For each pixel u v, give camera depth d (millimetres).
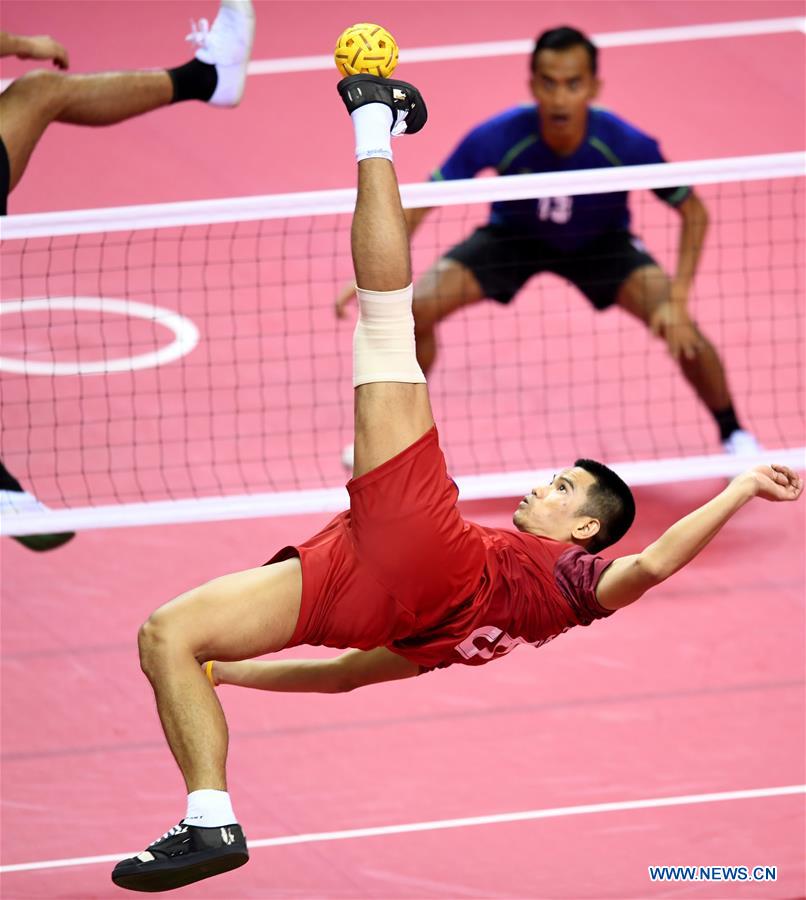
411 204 25578
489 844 21578
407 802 22562
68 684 25266
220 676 18359
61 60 25531
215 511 26625
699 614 27125
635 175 25938
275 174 46188
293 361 35438
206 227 41719
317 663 18359
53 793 22766
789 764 23250
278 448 32031
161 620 15000
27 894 20656
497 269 30812
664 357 35656
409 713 24734
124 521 26078
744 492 15969
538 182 25844
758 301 37719
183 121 49406
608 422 33000
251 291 38438
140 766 23422
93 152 47062
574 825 21953
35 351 35531
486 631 16531
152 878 14234
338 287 38688
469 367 34531
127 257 36562
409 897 20547
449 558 15750
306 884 20844
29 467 30891
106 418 32875
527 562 16781
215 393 34000
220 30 25344
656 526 29438
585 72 29656
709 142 47688
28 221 24109
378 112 15836
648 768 23219
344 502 27000
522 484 27688
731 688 25109
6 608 27250
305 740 24078
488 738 24031
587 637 26594
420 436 15633
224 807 14484
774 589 27844
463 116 49562
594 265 30922
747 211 42125
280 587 15445
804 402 33594
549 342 36281
